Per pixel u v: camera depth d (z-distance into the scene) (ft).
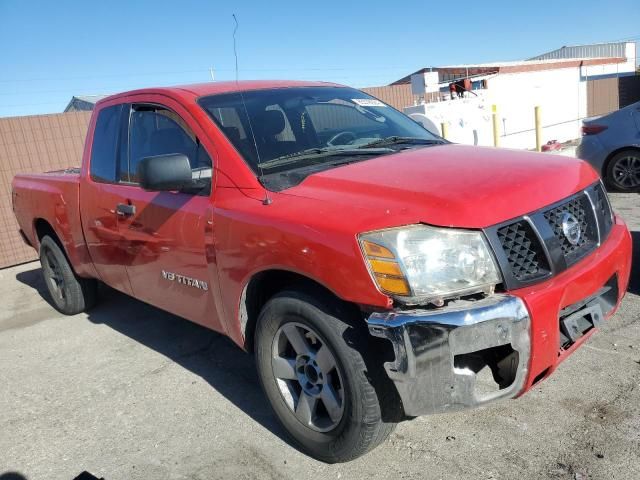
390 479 8.59
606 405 9.73
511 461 8.64
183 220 10.78
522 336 7.44
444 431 9.60
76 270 16.38
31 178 18.16
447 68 71.92
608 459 8.41
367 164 9.81
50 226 17.31
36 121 28.81
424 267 7.47
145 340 15.43
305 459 9.36
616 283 9.55
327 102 12.80
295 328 8.94
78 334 16.52
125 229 12.76
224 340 14.78
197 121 11.05
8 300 21.84
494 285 7.70
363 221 7.81
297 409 9.27
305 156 10.66
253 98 11.94
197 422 10.87
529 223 8.05
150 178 9.74
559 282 7.98
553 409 9.82
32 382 13.58
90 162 14.58
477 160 9.67
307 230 8.21
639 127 25.95
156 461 9.75
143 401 11.95
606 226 9.75
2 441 10.98
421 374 7.27
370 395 8.02
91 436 10.80
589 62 90.22
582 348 11.78
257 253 8.98
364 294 7.61
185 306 11.66
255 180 9.81
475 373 7.55
